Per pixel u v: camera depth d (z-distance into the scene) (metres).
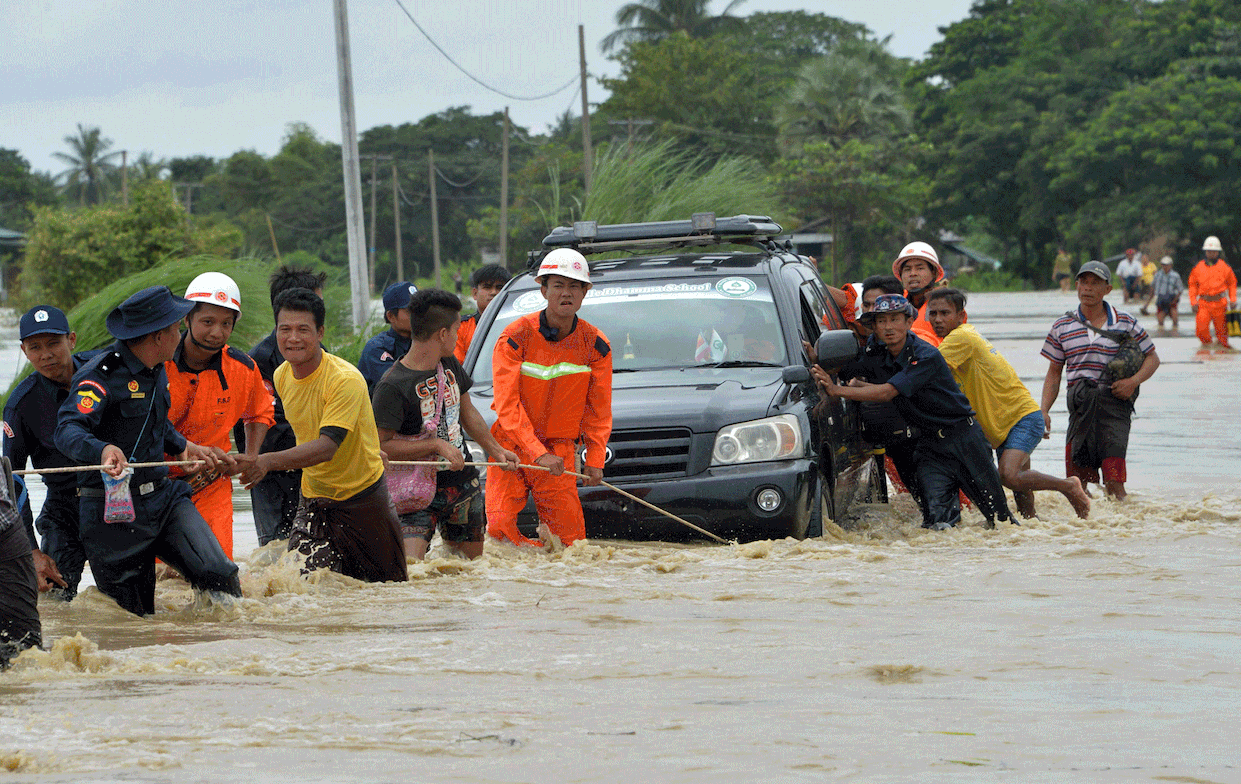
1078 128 162.62
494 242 186.12
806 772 6.20
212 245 77.75
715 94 161.50
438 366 14.77
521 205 146.75
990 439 18.73
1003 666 8.65
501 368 14.94
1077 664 8.67
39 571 12.72
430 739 6.88
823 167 153.12
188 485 12.34
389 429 14.60
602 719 7.30
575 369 14.97
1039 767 6.27
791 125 165.50
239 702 7.80
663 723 7.20
